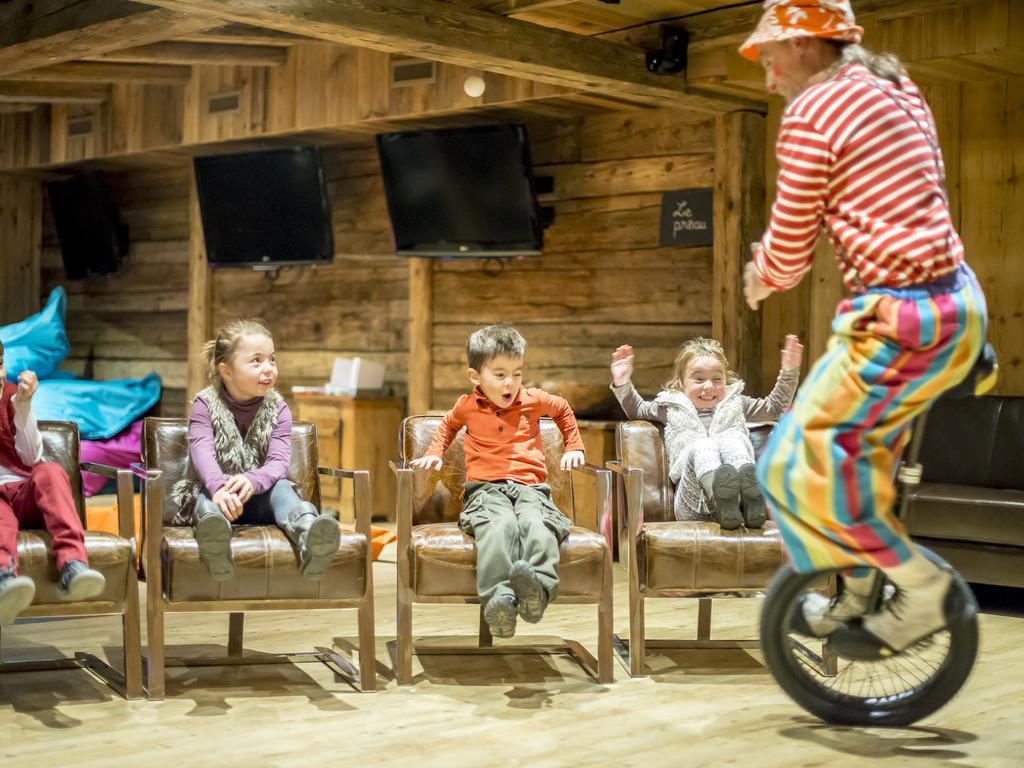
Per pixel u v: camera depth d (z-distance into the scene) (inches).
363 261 296.5
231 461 134.5
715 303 231.3
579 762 105.7
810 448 97.7
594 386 239.5
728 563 134.0
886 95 97.0
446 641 154.1
